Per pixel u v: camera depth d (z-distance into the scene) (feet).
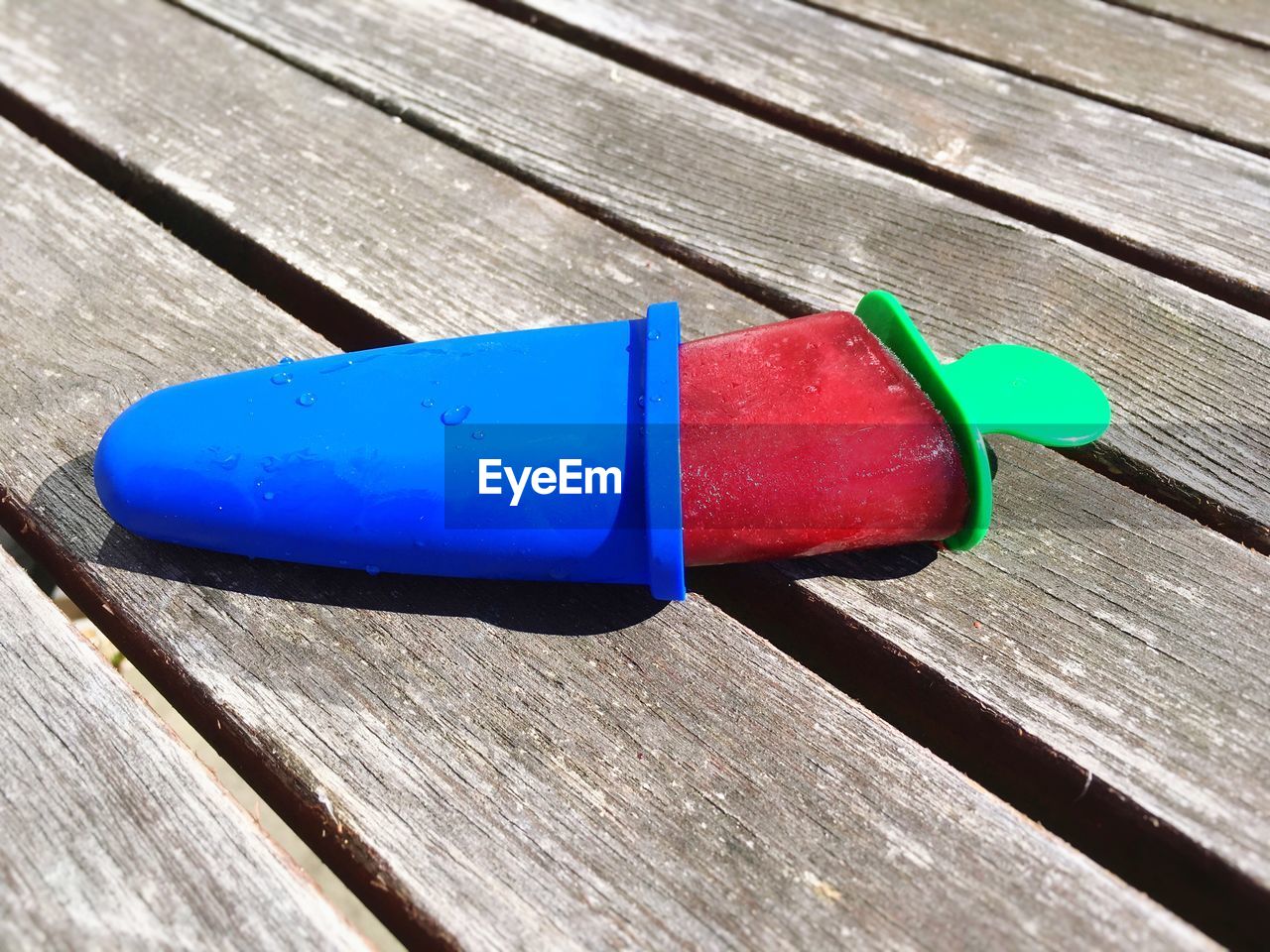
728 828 0.68
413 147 1.08
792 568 0.79
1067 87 1.13
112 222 1.00
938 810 0.68
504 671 0.74
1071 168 1.05
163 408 0.74
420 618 0.76
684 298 0.95
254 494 0.72
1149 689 0.72
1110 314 0.92
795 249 0.99
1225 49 1.17
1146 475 0.84
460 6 1.23
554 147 1.08
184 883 0.66
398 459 0.70
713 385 0.71
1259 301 0.95
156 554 0.79
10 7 1.23
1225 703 0.71
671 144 1.07
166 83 1.14
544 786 0.70
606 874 0.67
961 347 0.91
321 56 1.17
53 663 0.74
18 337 0.92
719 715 0.72
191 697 0.75
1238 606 0.75
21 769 0.70
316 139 1.08
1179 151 1.06
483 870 0.67
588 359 0.71
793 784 0.70
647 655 0.75
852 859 0.67
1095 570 0.77
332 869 0.71
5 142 1.07
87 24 1.21
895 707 0.78
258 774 0.73
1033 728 0.71
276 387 0.74
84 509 0.82
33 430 0.86
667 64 1.16
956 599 0.77
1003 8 1.22
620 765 0.71
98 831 0.68
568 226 1.00
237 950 0.64
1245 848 0.66
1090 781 0.69
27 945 0.64
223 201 1.03
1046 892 0.66
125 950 0.64
